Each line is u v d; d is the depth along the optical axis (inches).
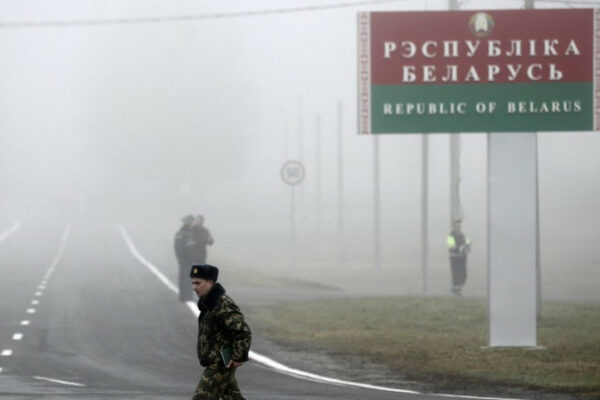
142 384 1734.7
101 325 2628.0
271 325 2632.9
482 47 2031.3
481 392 1652.3
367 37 2036.2
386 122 2036.2
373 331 2511.1
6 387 1684.3
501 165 2058.3
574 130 2037.4
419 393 1638.8
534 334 2113.7
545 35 2031.3
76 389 1663.4
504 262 2094.0
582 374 1819.6
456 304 3149.6
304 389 1680.6
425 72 2034.9
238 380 1797.5
